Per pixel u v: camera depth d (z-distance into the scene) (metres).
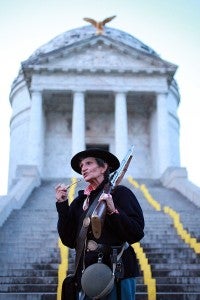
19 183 31.44
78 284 5.50
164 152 45.38
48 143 52.97
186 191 30.45
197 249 16.27
